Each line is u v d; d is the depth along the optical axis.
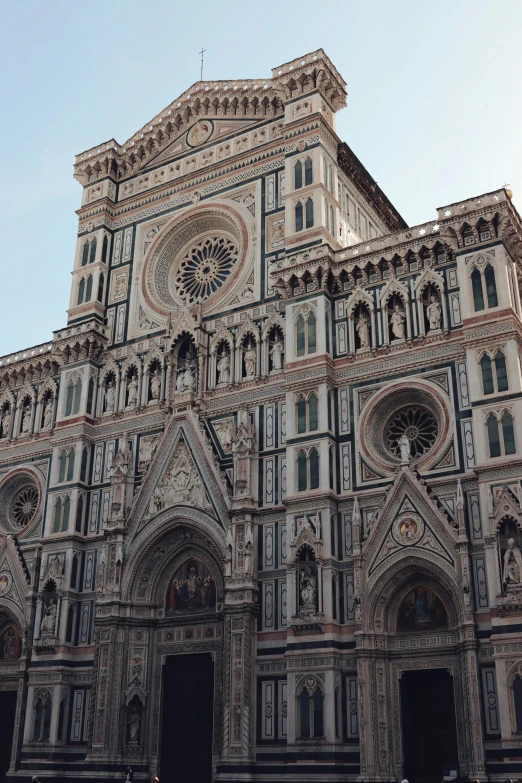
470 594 40.84
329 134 57.19
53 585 54.44
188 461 52.69
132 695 49.41
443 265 48.53
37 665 52.88
